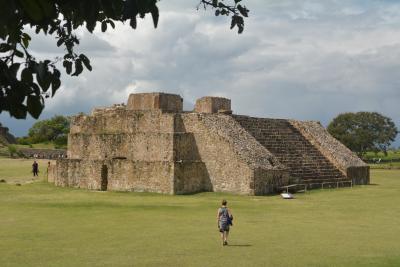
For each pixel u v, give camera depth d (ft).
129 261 38.47
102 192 92.07
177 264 37.55
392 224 56.70
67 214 63.87
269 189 88.48
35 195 86.02
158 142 93.50
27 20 11.96
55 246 44.14
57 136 301.84
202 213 64.90
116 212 65.72
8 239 47.26
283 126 118.32
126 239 47.37
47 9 9.99
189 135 93.97
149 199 80.18
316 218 61.05
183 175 88.53
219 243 45.60
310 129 121.49
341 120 265.13
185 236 49.01
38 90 11.69
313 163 107.76
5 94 11.40
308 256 40.22
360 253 41.32
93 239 47.34
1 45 11.78
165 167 88.28
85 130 106.42
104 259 39.17
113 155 99.91
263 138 106.32
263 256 40.27
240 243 45.60
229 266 36.99
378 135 261.03
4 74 11.41
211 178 90.89
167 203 75.00
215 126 93.09
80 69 14.51
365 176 115.44
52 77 11.88
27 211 66.39
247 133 98.58
